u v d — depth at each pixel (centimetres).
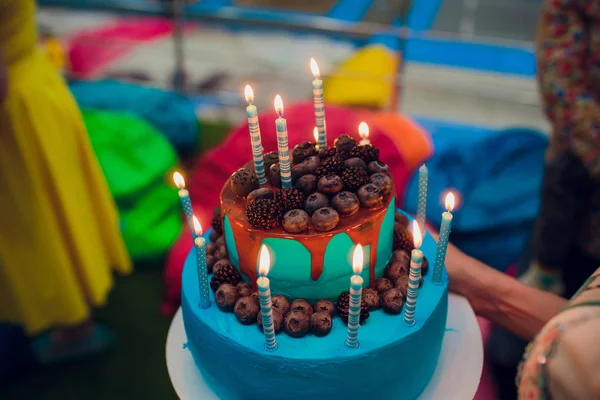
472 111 182
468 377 60
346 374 53
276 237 54
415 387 57
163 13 164
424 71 207
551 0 70
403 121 140
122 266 100
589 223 79
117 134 124
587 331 38
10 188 78
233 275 58
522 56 223
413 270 53
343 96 160
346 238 54
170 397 94
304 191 56
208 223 106
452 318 65
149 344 104
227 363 55
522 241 105
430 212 106
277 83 188
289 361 53
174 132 145
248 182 57
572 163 76
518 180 112
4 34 75
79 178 87
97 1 171
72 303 87
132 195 117
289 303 56
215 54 205
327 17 250
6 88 72
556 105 71
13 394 95
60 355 100
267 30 220
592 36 68
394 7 267
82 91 150
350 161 58
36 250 82
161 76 185
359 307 51
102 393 95
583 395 38
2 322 92
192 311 58
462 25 264
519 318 65
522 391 41
